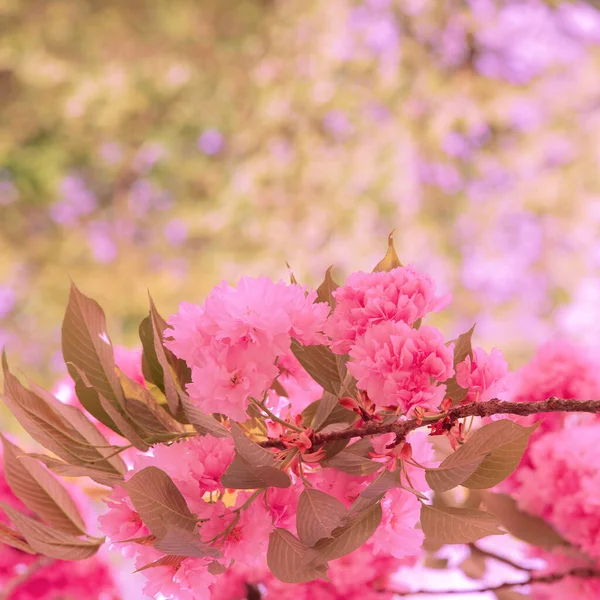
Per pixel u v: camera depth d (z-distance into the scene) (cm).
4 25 884
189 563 82
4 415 641
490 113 835
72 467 94
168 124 913
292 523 87
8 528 95
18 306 863
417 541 89
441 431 87
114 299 847
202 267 864
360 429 90
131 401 97
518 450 82
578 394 126
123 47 895
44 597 133
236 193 862
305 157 858
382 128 852
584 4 852
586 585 122
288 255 841
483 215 858
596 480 119
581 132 859
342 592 120
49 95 891
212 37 906
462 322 849
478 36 855
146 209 928
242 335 84
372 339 85
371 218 845
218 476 86
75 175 934
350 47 865
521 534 126
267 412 91
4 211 894
